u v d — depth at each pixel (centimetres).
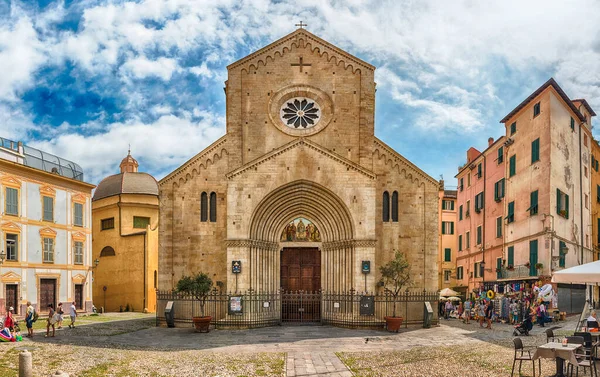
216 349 2886
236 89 4400
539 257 4406
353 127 4384
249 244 4059
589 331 2347
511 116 5203
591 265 2133
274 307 4212
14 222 4794
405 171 4322
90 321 4716
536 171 4572
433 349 2775
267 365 2369
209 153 4334
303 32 4453
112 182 7112
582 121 5131
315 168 4138
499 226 5538
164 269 4219
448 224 8231
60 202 5422
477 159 6331
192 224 4259
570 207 4731
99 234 7006
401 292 4159
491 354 2530
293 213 4347
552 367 2205
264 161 4144
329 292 4228
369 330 3806
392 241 4250
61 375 1692
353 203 4106
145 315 5672
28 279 4931
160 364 2391
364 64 4428
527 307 3797
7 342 3055
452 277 8119
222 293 4175
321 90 4412
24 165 4897
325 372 2203
